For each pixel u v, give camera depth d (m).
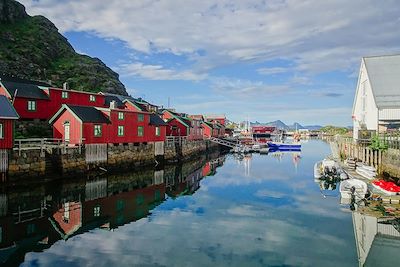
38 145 36.12
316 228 19.61
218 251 16.08
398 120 41.66
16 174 29.55
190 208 24.88
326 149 94.38
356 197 25.20
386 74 46.00
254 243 17.25
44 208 24.27
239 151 80.19
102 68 110.06
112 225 20.34
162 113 73.00
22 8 109.38
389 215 21.31
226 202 26.88
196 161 61.12
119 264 14.46
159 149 51.50
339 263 14.67
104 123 41.09
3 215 22.33
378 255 15.51
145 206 25.45
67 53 107.88
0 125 28.44
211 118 117.06
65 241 17.38
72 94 53.09
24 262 14.61
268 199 27.80
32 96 47.22
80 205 25.50
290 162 59.00
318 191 30.97
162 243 17.17
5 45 88.25
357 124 53.00
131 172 43.91
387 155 33.75
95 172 38.78
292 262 14.75
